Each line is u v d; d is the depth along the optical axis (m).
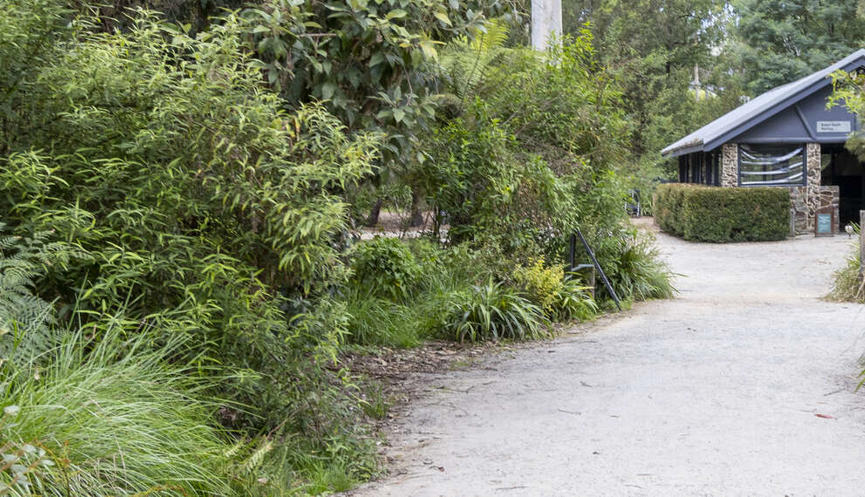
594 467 4.61
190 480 3.75
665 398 6.22
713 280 16.92
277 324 4.76
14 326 3.76
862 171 29.98
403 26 5.69
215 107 4.61
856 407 5.81
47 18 4.41
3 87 4.40
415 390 6.88
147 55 4.67
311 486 4.36
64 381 3.70
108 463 3.48
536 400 6.34
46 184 4.29
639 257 13.59
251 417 4.84
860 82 10.66
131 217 4.50
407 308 9.49
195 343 4.69
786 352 7.96
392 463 4.89
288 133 4.78
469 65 10.96
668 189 27.80
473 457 4.91
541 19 15.26
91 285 4.53
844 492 4.08
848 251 20.70
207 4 6.19
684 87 42.47
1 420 3.18
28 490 3.00
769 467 4.50
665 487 4.23
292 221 4.53
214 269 4.50
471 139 10.72
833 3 37.53
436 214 11.17
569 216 11.27
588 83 12.67
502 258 10.62
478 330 9.31
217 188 4.52
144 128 4.65
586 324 10.62
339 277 5.30
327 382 5.59
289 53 5.47
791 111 25.11
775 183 25.64
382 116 5.72
